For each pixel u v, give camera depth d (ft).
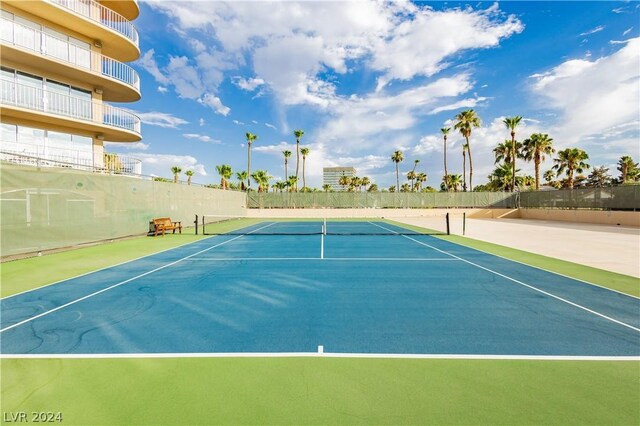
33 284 24.77
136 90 71.46
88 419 9.29
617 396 10.38
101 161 67.97
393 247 45.50
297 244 48.85
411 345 14.19
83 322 16.87
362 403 9.97
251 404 9.93
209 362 12.62
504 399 10.21
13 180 34.91
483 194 128.47
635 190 79.25
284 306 19.57
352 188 318.65
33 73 57.11
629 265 32.24
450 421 9.14
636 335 15.30
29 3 53.72
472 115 164.45
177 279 26.43
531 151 151.64
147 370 12.00
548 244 48.16
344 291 22.91
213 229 76.84
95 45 65.87
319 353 13.39
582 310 18.86
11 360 12.78
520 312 18.53
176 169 210.79
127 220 55.21
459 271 29.58
